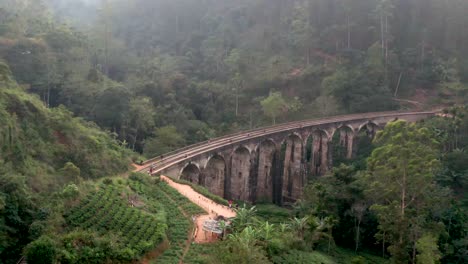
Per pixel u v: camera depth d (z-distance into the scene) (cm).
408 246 4981
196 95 11819
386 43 13050
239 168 8225
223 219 4938
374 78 11794
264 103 10819
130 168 6384
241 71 13325
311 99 12312
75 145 5722
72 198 4441
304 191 7138
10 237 3616
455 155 8000
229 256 3556
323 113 11156
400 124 5328
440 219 6009
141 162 6700
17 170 4419
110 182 5303
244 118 11881
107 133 7862
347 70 12388
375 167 5216
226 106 12194
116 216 4391
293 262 4447
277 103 10738
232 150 7638
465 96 11656
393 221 4862
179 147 8825
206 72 13788
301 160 9138
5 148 4478
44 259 3175
